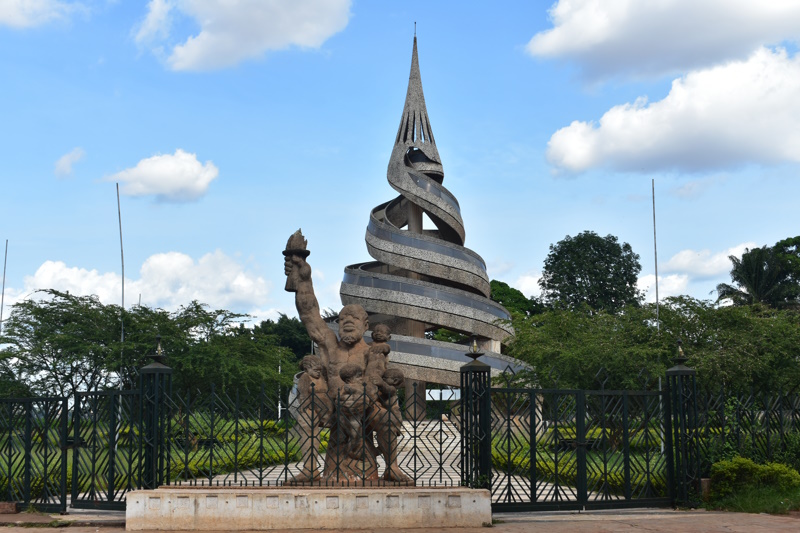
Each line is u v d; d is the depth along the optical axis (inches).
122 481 636.7
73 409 628.1
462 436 627.5
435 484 624.1
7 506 620.1
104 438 654.5
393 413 641.6
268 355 1705.2
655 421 693.3
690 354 1199.6
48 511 622.5
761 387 1224.2
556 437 641.6
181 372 1450.5
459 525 565.9
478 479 609.9
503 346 2094.0
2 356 1422.2
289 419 665.0
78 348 1427.2
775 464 672.4
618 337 1274.6
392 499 565.3
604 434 653.3
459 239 1975.9
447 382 1658.5
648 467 663.1
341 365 660.7
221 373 1430.9
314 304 686.5
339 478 623.5
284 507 558.9
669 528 553.0
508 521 595.8
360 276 1779.0
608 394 656.4
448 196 1914.4
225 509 557.0
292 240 696.4
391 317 1897.1
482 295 1904.5
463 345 1705.2
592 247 3056.1
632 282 3058.6
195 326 1631.4
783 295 2480.3
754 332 1253.7
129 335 1492.4
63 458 624.7
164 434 617.0
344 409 635.5
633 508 663.8
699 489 661.9
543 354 1323.8
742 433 708.0
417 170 1996.8
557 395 644.7
